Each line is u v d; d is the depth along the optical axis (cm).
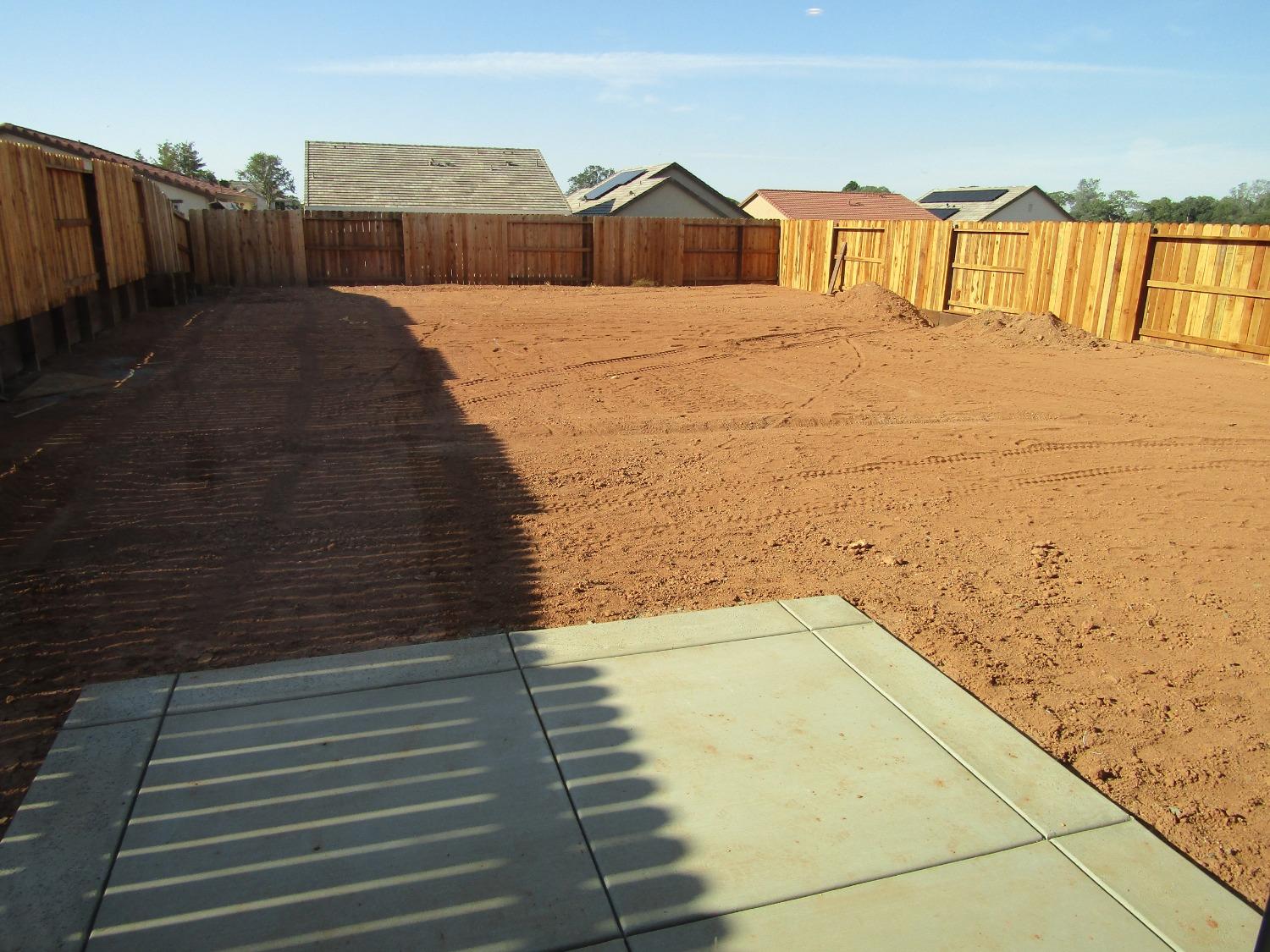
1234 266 1236
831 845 282
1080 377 1127
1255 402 985
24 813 288
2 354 907
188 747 324
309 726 339
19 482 621
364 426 813
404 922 247
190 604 446
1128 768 332
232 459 696
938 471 721
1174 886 269
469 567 500
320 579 480
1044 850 283
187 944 238
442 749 327
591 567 505
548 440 786
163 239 1742
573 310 1761
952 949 244
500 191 3528
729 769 319
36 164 1006
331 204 3272
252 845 276
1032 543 564
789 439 813
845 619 439
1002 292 1628
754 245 2539
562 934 245
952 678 392
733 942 244
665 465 719
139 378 987
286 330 1388
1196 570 525
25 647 400
